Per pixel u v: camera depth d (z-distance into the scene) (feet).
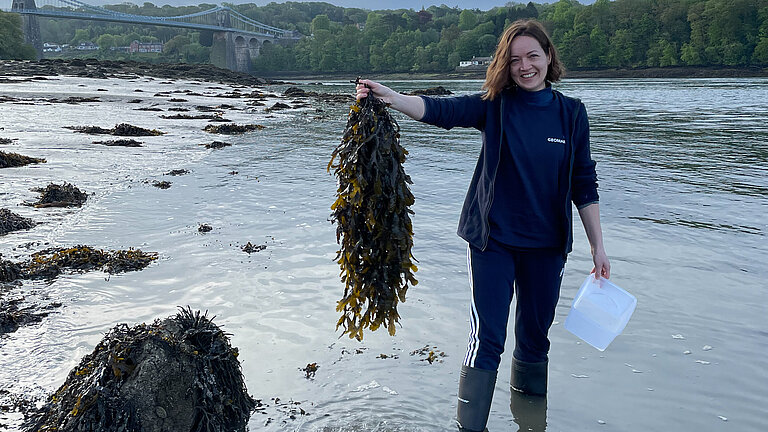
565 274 18.10
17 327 13.58
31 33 472.44
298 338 13.33
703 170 37.17
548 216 10.18
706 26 363.97
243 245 20.10
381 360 12.44
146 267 17.83
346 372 11.90
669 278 17.87
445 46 487.61
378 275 9.61
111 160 36.73
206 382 9.45
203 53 602.44
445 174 35.65
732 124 69.31
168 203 25.94
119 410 8.81
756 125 67.82
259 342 13.12
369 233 9.55
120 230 21.74
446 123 10.21
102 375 9.05
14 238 20.47
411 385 11.51
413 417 10.47
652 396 11.46
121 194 27.48
